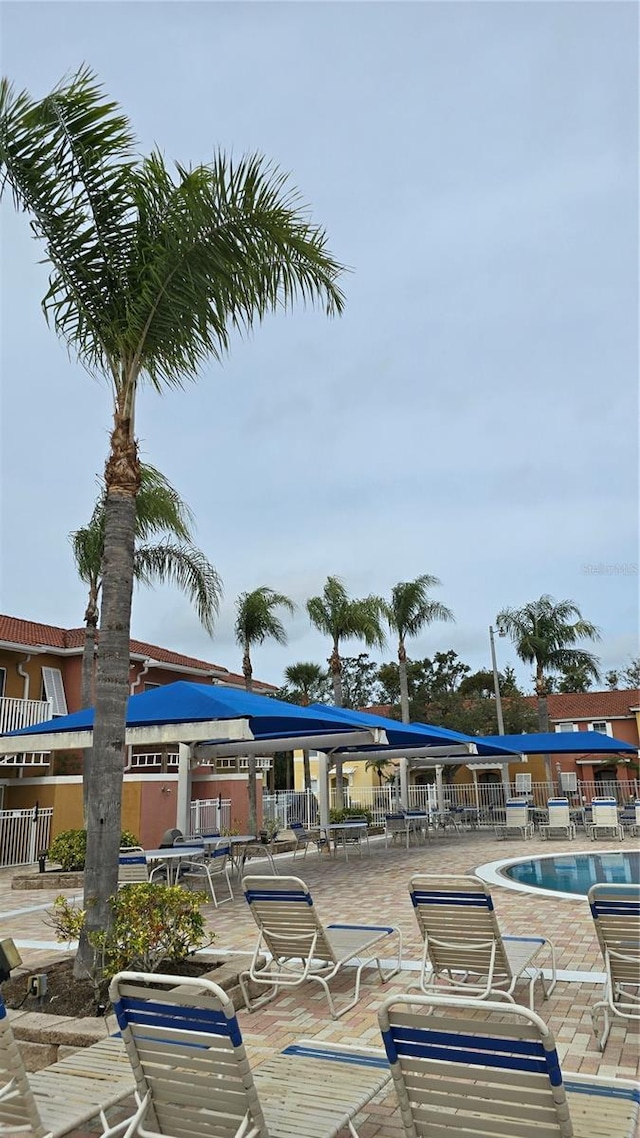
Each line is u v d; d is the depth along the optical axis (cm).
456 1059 291
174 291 786
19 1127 339
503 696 4759
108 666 730
